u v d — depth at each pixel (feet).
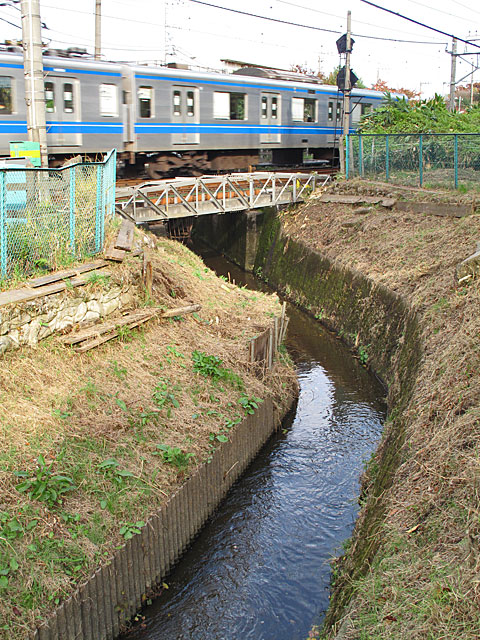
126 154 59.98
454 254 41.09
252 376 33.24
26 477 19.97
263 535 25.79
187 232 76.28
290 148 77.97
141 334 31.12
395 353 38.58
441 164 59.16
